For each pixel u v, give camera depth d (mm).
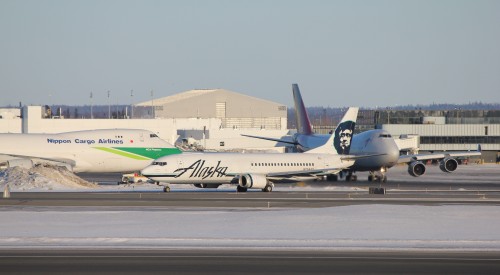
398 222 197625
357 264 140625
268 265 138750
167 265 137875
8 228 184125
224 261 142500
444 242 168125
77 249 155500
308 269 135500
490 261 144625
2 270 132375
